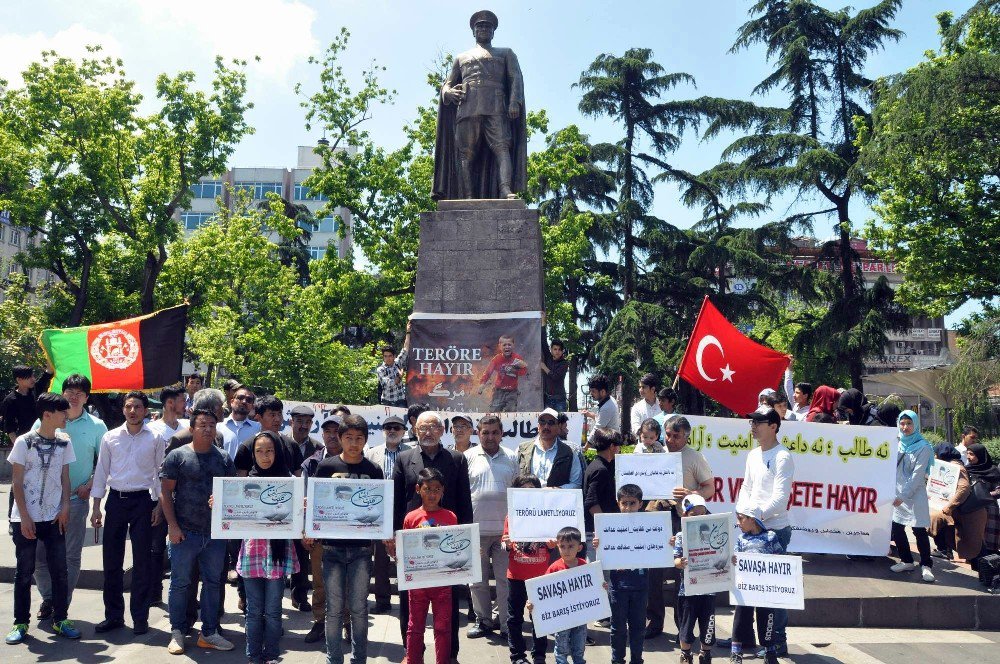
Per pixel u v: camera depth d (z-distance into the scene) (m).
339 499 6.22
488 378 11.55
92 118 31.30
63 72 31.19
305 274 47.19
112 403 29.00
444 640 6.23
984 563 9.16
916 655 7.66
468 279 12.11
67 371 10.97
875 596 8.77
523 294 12.00
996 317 24.62
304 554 8.56
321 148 31.33
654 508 7.26
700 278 34.97
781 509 6.95
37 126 31.12
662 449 7.80
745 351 10.90
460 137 12.96
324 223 81.75
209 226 36.12
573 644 6.25
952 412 25.25
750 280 38.69
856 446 10.04
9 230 68.19
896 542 10.02
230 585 9.80
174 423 8.68
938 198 27.47
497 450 7.94
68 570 7.78
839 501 10.02
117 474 7.50
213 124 32.50
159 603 8.44
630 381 31.16
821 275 33.38
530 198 31.06
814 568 9.99
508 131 12.93
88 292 34.53
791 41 35.41
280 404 7.72
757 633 7.79
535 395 11.42
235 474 7.21
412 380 11.64
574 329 31.17
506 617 7.50
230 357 33.34
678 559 6.51
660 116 36.28
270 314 34.72
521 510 6.66
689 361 10.92
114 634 7.41
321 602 7.44
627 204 34.25
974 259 27.23
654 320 32.25
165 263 34.72
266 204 38.47
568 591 6.06
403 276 30.14
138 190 33.94
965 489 10.02
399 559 6.00
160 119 32.97
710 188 37.12
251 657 6.37
